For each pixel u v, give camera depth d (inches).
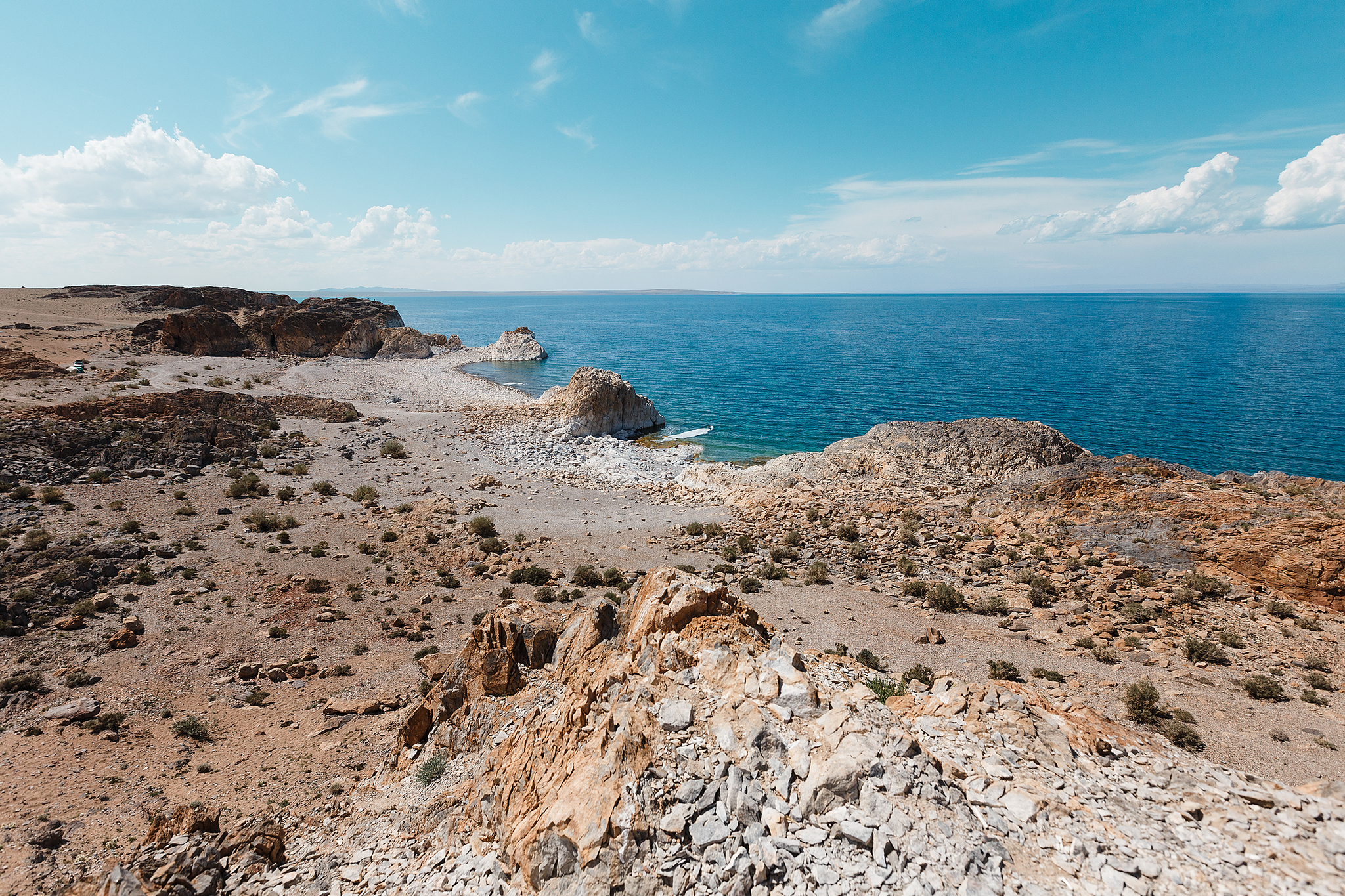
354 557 1444.4
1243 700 768.3
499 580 1354.6
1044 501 1603.1
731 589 1251.8
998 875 307.1
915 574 1328.7
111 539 1401.3
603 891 316.8
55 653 978.7
